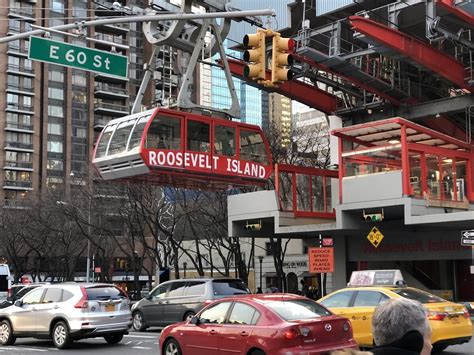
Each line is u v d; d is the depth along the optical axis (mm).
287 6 47125
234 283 30984
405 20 45031
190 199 63000
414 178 37219
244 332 15758
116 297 25516
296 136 62906
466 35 43625
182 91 33812
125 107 145250
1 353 23016
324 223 43469
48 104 136000
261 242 76438
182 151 32938
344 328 15750
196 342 17172
